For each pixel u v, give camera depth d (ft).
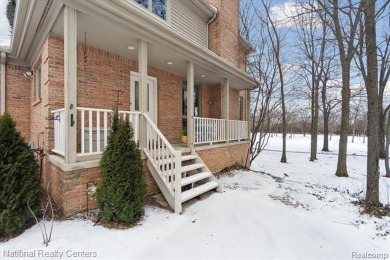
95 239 10.41
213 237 11.33
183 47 18.79
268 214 14.15
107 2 12.83
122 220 11.81
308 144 93.66
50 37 15.60
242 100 42.60
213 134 24.81
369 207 16.40
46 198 14.32
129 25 14.61
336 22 28.32
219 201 16.01
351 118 109.50
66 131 12.11
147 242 10.46
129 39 16.63
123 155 11.92
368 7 17.92
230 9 36.37
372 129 17.89
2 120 10.69
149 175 16.01
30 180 10.94
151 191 16.05
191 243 10.68
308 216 14.60
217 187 18.30
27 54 20.40
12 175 10.32
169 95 26.66
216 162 25.26
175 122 27.61
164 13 26.27
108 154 11.93
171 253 9.80
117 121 12.56
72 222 11.71
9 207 10.11
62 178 12.50
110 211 11.61
